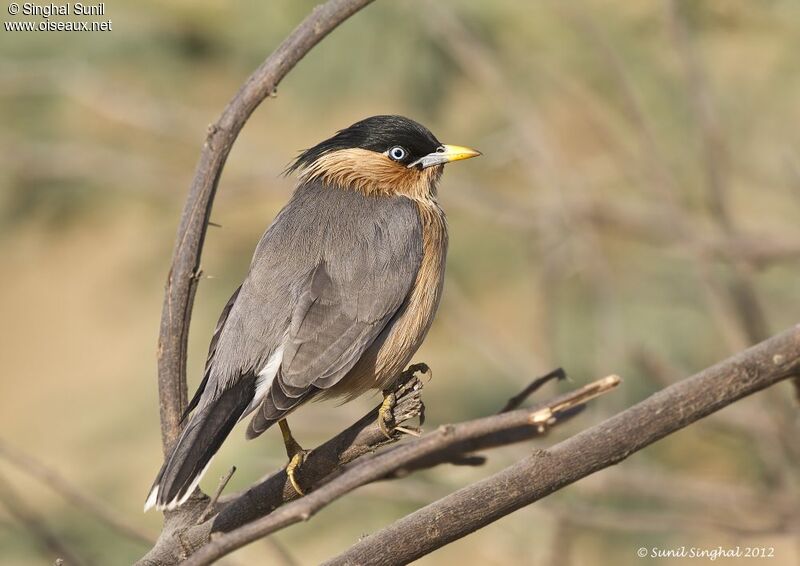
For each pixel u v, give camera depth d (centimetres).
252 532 473
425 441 486
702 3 1398
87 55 1447
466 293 1516
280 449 1252
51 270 2352
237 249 1511
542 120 1400
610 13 1420
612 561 1295
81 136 1538
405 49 1402
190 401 773
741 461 1295
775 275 1360
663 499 1169
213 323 1454
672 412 586
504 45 1432
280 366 743
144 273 1591
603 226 1327
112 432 1429
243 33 1438
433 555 1415
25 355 2300
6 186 1509
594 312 1333
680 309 1367
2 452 676
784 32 1409
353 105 1516
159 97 1481
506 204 1348
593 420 1079
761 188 1418
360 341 768
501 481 573
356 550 563
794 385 626
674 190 1233
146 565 599
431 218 859
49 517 1290
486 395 1405
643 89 1404
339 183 876
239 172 1499
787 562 1352
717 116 1323
